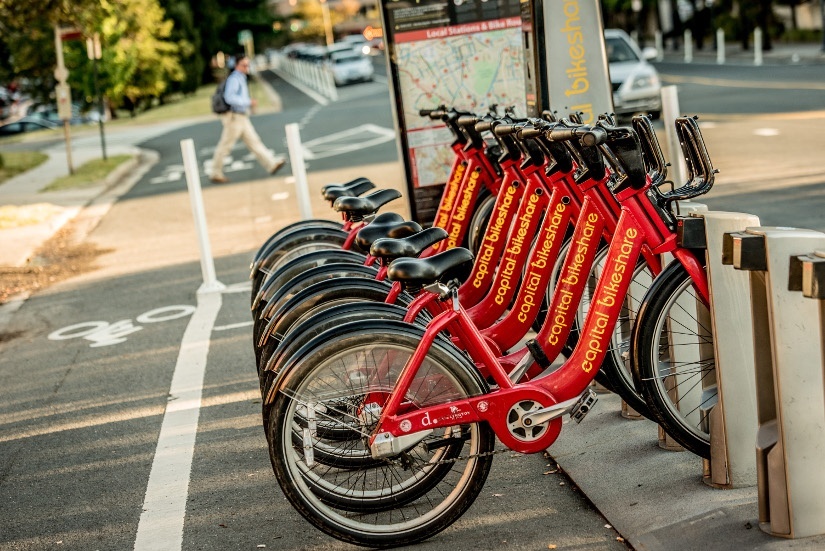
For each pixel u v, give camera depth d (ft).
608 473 14.70
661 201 13.43
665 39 188.55
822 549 11.34
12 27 69.15
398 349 12.65
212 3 216.33
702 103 74.02
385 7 27.96
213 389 21.56
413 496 13.17
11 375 24.80
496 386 14.35
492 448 12.97
